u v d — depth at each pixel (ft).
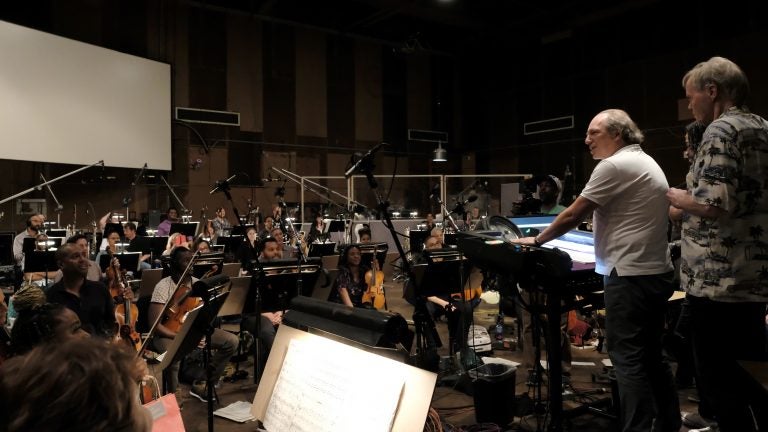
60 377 2.04
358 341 5.11
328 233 33.50
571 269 7.99
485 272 10.21
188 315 9.18
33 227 25.99
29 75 32.09
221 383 15.06
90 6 40.75
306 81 52.08
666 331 12.63
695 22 42.16
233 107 48.06
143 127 39.11
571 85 50.93
